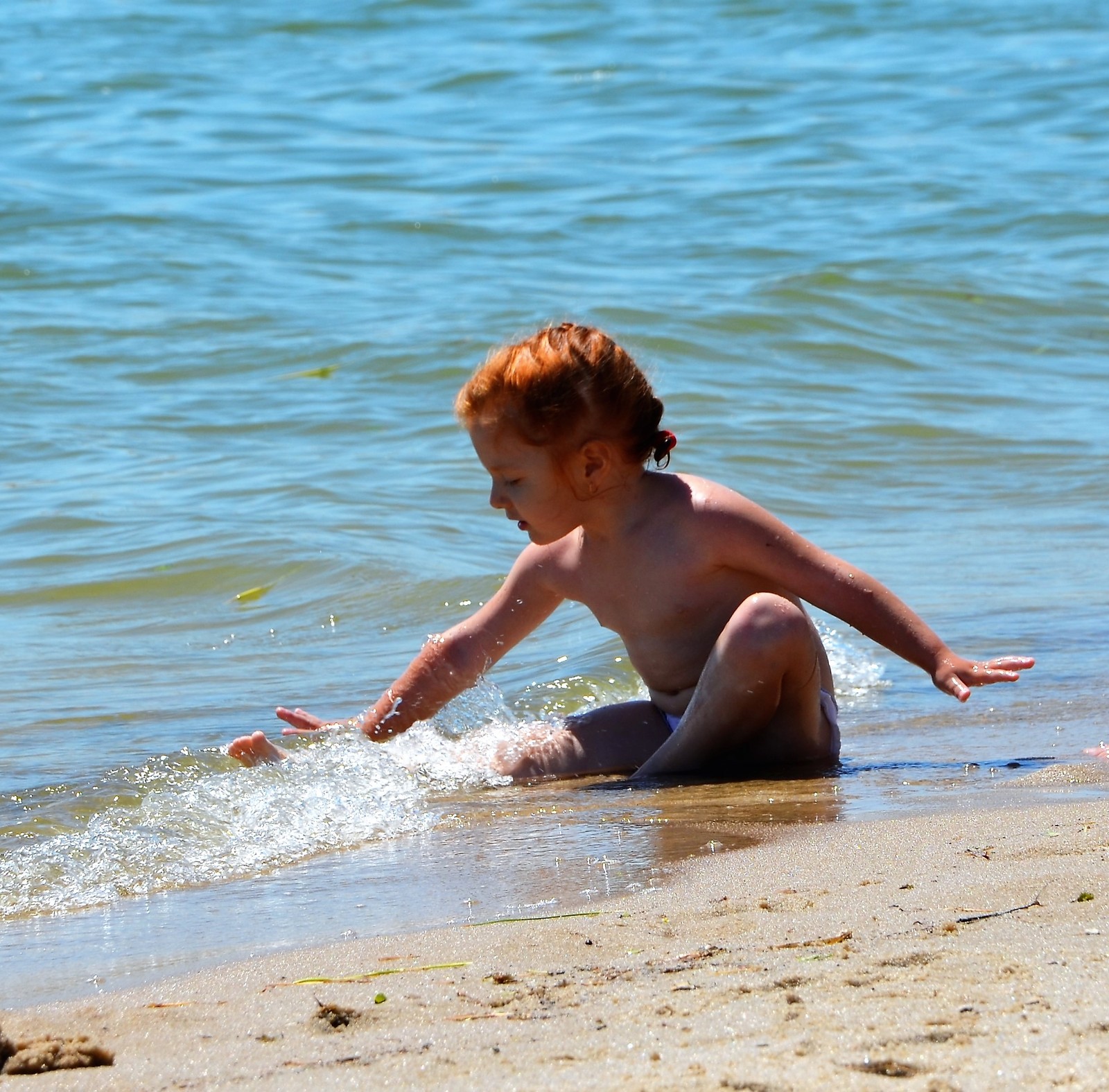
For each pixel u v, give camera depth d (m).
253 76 80.69
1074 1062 6.47
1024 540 25.42
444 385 36.28
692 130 69.25
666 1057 6.79
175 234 51.06
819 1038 6.87
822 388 37.22
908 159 63.50
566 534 14.44
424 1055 7.07
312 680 19.12
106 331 40.38
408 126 70.25
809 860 10.53
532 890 10.34
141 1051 7.40
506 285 45.75
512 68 82.81
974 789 12.91
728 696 13.91
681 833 11.77
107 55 84.88
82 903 10.91
